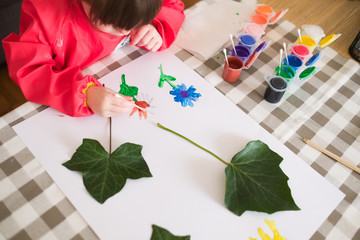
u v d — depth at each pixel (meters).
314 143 0.67
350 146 0.68
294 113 0.72
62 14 0.67
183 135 0.64
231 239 0.53
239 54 0.79
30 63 0.65
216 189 0.58
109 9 0.55
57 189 0.55
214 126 0.66
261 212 0.56
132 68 0.74
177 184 0.58
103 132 0.63
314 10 0.96
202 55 0.78
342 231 0.56
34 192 0.55
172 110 0.68
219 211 0.56
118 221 0.53
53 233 0.52
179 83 0.73
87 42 0.72
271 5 0.97
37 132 0.61
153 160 0.60
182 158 0.61
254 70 0.78
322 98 0.75
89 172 0.56
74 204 0.54
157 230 0.53
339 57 0.83
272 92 0.69
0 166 0.57
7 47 0.67
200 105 0.69
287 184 0.57
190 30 0.84
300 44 0.79
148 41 0.76
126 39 0.78
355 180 0.63
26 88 0.66
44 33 0.67
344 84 0.78
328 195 0.60
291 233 0.55
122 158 0.58
